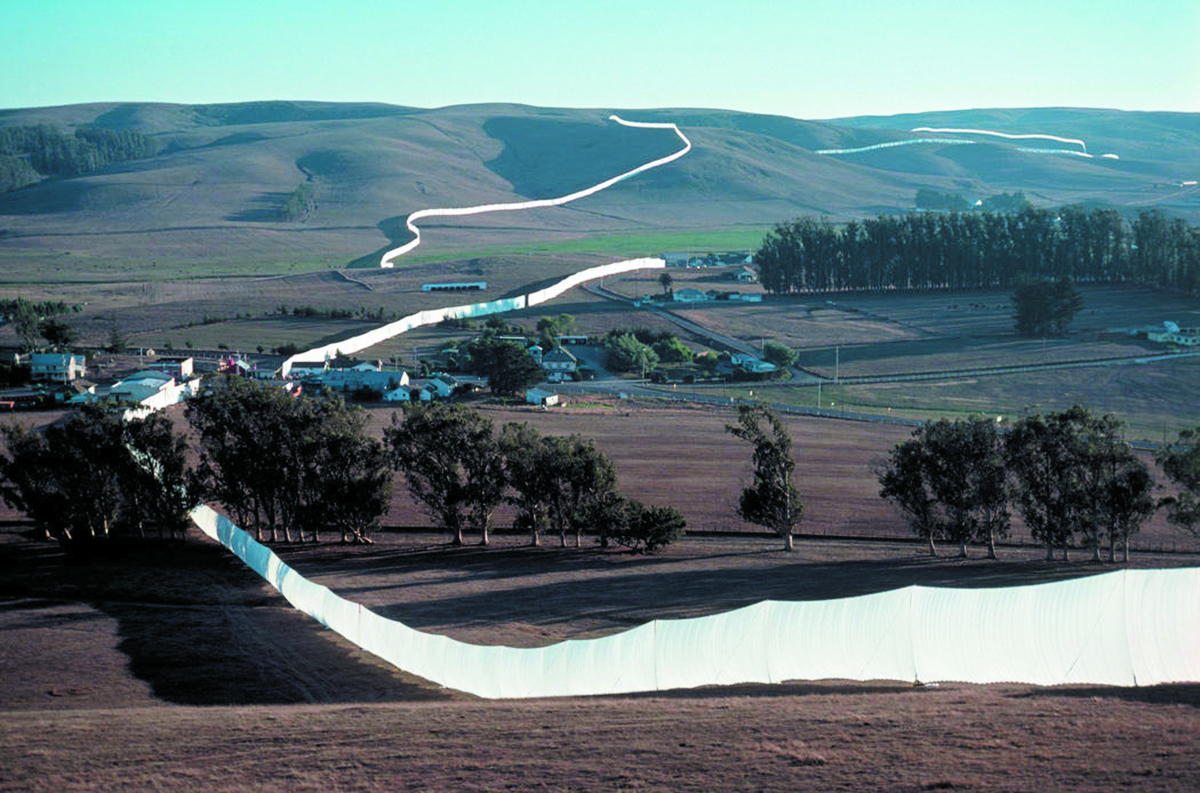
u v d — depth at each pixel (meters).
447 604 85.56
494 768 39.91
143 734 46.09
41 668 67.19
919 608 50.12
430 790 38.25
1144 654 45.69
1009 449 107.25
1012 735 38.75
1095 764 35.53
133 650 71.31
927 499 110.19
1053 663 47.25
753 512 112.44
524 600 86.62
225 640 73.69
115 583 94.31
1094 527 103.31
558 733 43.34
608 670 54.44
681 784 37.25
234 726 46.94
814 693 49.19
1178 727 38.16
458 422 115.62
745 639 53.25
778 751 39.25
